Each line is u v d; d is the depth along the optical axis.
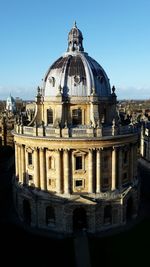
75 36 79.75
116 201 73.38
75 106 73.94
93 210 70.56
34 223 74.62
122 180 76.25
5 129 147.12
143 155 129.25
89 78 74.56
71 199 70.50
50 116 76.81
